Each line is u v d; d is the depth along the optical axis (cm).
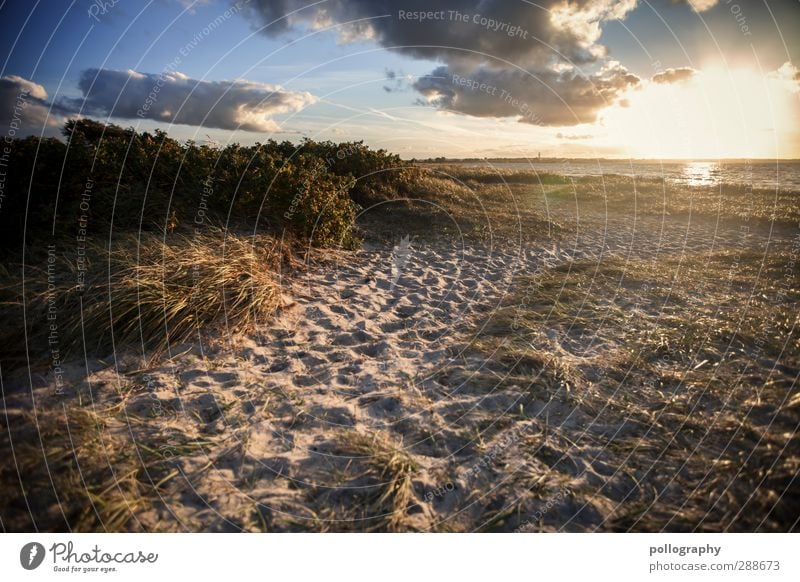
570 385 319
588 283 549
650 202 1335
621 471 239
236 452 244
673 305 471
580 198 1412
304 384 316
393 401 300
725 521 207
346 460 243
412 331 412
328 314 433
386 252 679
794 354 352
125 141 584
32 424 243
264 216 593
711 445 254
